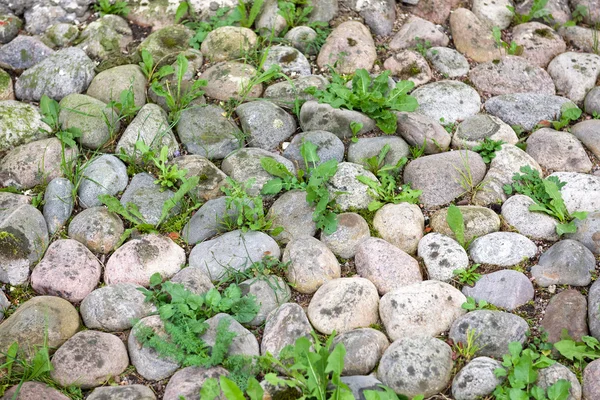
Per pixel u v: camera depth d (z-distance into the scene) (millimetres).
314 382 1850
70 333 1998
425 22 2590
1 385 1915
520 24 2615
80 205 2213
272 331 1983
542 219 2156
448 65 2502
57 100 2410
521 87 2457
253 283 2059
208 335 1967
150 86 2426
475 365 1911
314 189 2164
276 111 2361
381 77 2377
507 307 2029
